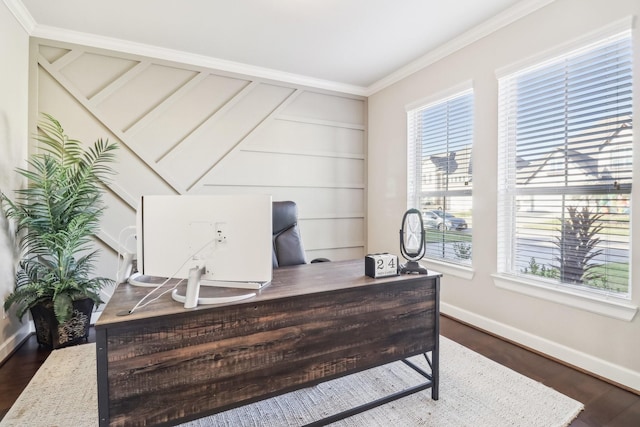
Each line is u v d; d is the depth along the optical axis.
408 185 3.60
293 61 3.38
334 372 1.53
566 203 2.22
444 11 2.49
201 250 1.37
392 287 1.68
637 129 1.85
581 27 2.07
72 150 2.74
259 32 2.80
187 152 3.27
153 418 1.19
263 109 3.62
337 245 4.09
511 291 2.54
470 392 1.87
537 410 1.70
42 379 2.00
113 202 3.00
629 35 1.90
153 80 3.13
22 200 2.52
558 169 2.26
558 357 2.23
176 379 1.23
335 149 4.05
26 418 1.64
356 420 1.63
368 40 2.94
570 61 2.18
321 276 1.75
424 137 3.43
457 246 3.07
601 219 2.04
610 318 1.97
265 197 1.36
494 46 2.63
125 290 1.50
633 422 1.61
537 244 2.41
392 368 2.13
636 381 1.86
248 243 1.36
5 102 2.29
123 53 2.99
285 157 3.75
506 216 2.62
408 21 2.63
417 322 1.75
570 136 2.19
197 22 2.65
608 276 2.01
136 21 2.63
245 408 1.73
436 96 3.18
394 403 1.77
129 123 3.04
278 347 1.40
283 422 1.62
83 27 2.72
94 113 2.90
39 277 2.56
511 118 2.56
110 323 1.12
